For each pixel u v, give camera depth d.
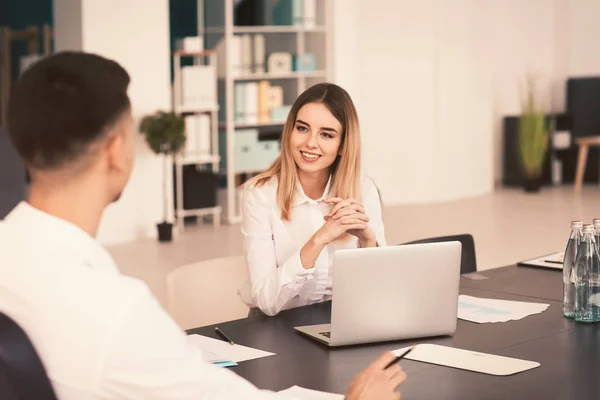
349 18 10.63
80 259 1.44
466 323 2.73
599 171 12.98
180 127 8.57
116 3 8.63
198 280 3.40
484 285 3.27
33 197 1.48
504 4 12.90
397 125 11.20
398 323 2.51
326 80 10.62
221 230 9.51
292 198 3.24
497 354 2.39
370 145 11.07
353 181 3.27
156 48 8.91
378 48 10.99
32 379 1.37
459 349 2.42
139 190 8.91
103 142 1.46
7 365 1.36
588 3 13.28
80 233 1.46
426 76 11.28
